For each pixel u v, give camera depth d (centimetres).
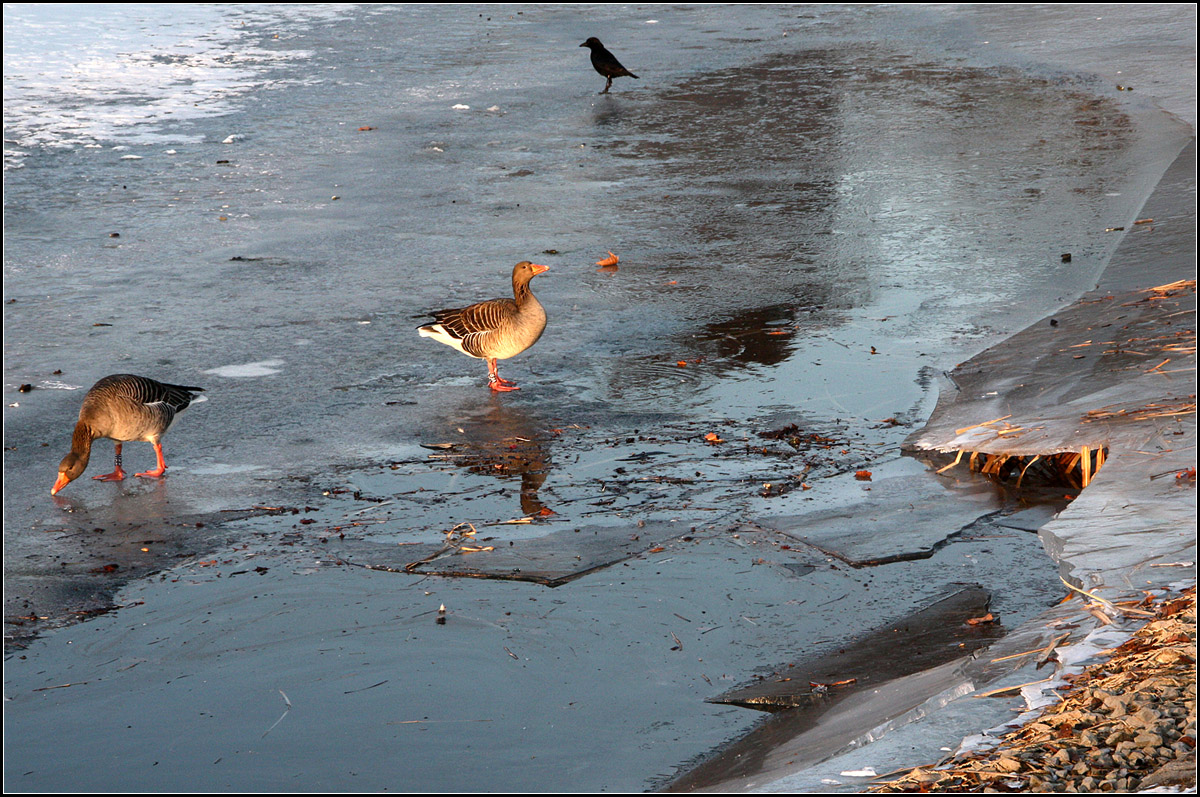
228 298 1393
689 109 2564
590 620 695
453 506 865
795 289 1406
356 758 560
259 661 655
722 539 804
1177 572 636
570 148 2216
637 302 1369
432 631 686
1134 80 2655
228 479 920
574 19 4025
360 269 1507
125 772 552
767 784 461
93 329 1283
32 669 650
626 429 1014
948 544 795
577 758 555
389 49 3447
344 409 1066
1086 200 1734
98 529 834
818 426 1013
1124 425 891
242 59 3303
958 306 1325
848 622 689
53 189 1939
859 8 4150
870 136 2253
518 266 1083
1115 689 499
